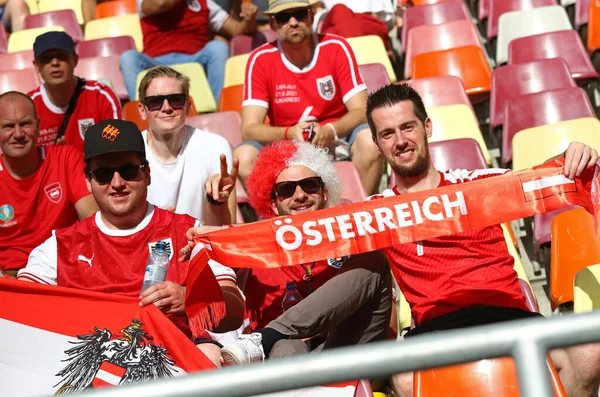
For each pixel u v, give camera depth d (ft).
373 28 45.42
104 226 21.74
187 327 20.81
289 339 19.53
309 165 22.90
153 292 19.79
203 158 29.01
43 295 19.95
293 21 33.19
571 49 41.32
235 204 28.19
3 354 19.44
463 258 20.01
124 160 21.45
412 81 37.47
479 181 20.02
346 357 9.54
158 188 28.68
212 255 19.51
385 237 19.89
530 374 9.48
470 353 9.53
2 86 44.14
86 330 19.62
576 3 45.80
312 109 33.86
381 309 20.81
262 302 22.81
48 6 57.41
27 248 28.25
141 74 43.55
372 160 31.94
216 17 48.49
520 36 44.78
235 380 9.53
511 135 34.78
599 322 9.52
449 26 44.78
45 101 35.06
